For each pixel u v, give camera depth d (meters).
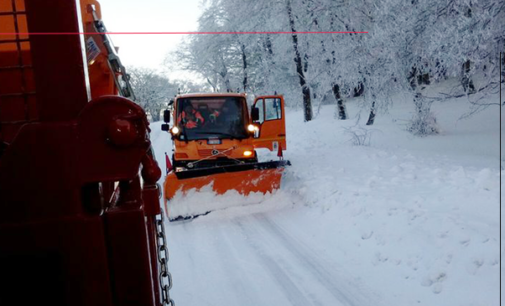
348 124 19.42
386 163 9.53
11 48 1.34
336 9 16.36
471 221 4.67
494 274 3.68
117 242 1.15
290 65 24.16
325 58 18.17
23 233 1.07
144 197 1.35
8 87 1.34
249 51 28.66
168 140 23.48
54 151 1.08
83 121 1.09
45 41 1.09
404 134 15.10
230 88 31.98
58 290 1.11
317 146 14.65
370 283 4.23
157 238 1.69
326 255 5.06
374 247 4.92
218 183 7.15
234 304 4.01
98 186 1.17
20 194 1.07
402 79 13.26
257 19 22.61
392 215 5.42
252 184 7.32
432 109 19.14
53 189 1.08
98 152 1.09
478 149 11.23
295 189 7.98
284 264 4.87
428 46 10.62
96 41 1.81
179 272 4.84
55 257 1.10
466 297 3.60
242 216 6.97
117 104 1.10
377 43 12.17
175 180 6.83
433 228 4.74
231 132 8.52
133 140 1.09
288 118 28.48
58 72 1.10
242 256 5.21
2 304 1.08
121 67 1.85
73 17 1.10
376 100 13.88
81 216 1.10
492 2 8.70
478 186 5.84
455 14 9.94
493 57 9.52
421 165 8.84
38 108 1.10
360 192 6.64
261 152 14.66
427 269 4.16
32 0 1.08
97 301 1.13
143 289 1.17
